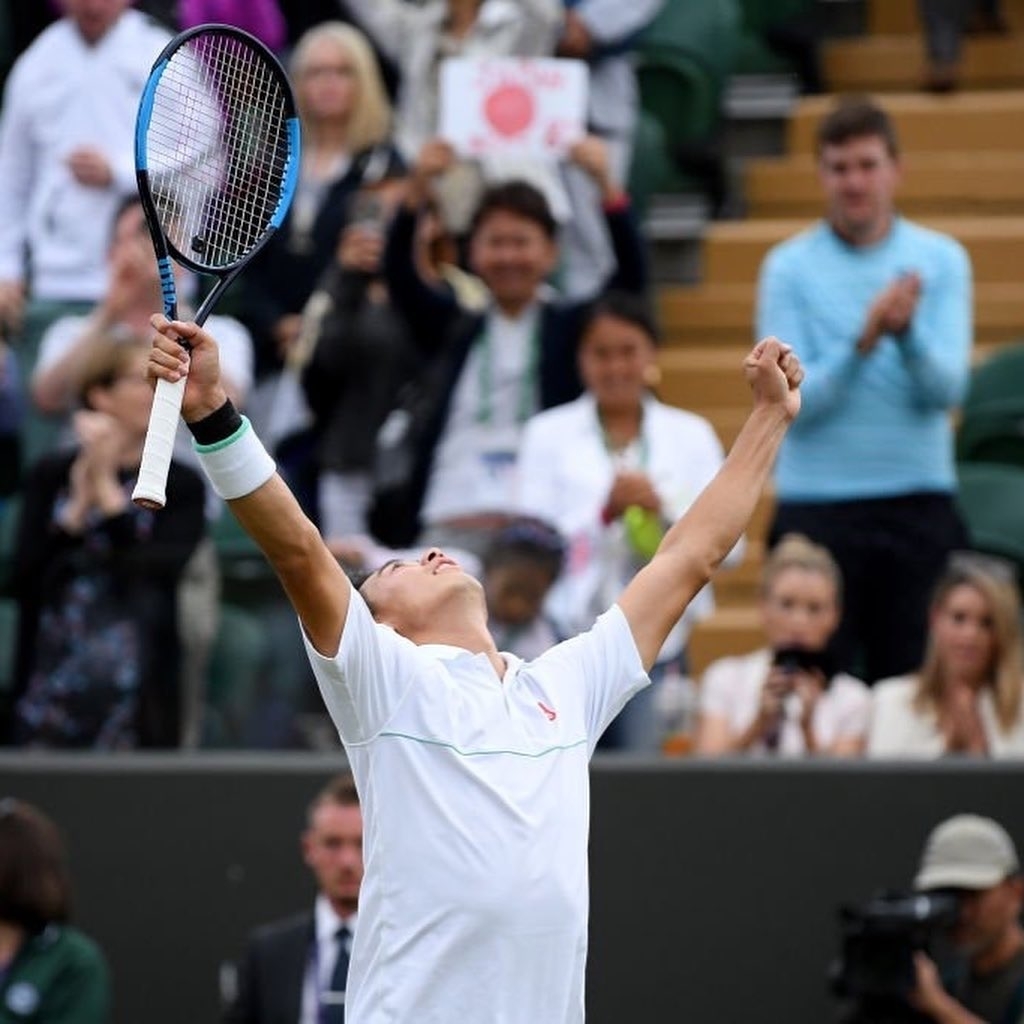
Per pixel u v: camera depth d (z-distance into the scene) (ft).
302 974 86.33
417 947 53.16
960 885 84.99
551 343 108.99
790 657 96.12
